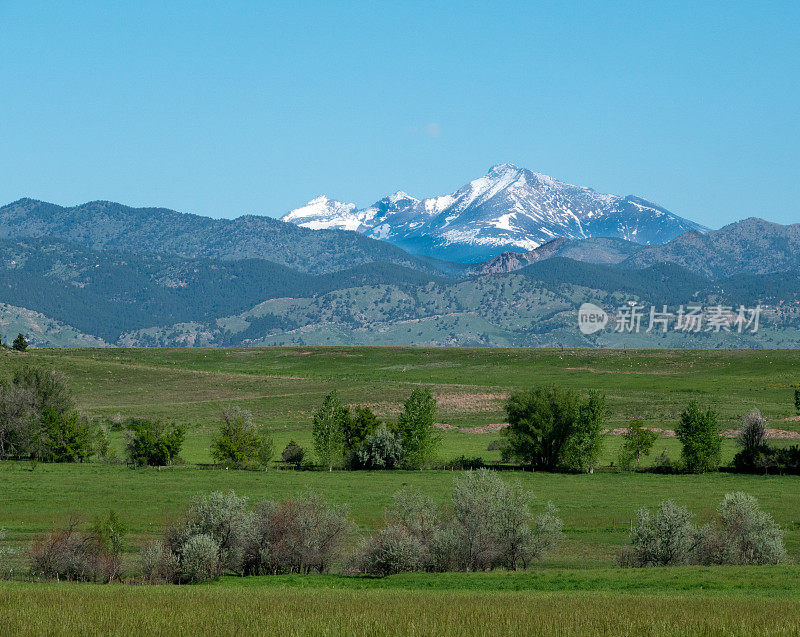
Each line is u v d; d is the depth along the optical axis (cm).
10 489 14775
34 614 6406
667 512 9894
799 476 16850
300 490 14800
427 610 6669
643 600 7269
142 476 16438
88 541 9500
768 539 9825
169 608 6712
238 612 6525
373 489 15038
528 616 6388
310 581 9331
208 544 9375
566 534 11825
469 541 9869
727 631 5847
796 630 5841
